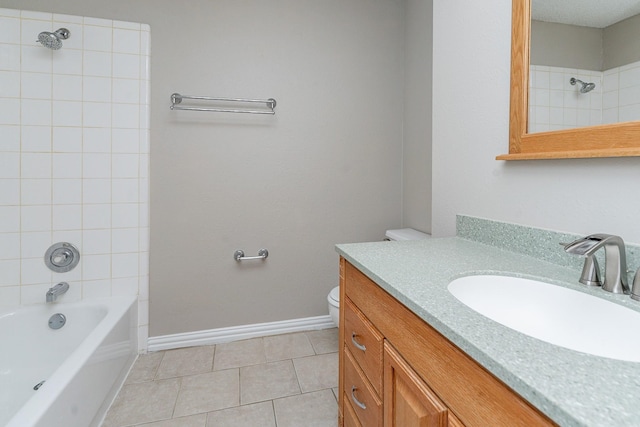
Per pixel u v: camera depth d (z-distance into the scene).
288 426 1.34
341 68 2.14
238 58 1.96
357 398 1.01
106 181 1.81
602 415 0.33
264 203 2.05
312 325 2.18
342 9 2.12
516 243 1.07
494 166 1.20
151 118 1.86
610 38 0.82
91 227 1.80
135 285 1.87
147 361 1.80
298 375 1.68
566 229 0.93
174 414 1.40
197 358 1.83
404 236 1.91
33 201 1.72
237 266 2.03
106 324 1.51
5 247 1.69
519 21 1.05
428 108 1.93
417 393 0.66
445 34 1.46
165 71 1.86
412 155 2.13
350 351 1.09
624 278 0.71
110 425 1.34
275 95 2.03
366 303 0.94
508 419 0.44
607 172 0.82
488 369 0.45
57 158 1.74
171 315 1.94
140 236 1.86
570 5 0.91
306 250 2.14
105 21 1.76
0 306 1.69
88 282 1.81
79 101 1.75
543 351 0.46
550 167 0.98
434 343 0.61
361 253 1.06
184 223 1.93
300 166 2.10
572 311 0.75
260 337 2.08
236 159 1.99
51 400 1.01
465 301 0.80
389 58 2.23
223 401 1.48
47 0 1.69
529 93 1.04
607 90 0.82
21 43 1.67
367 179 2.22
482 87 1.25
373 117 2.21
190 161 1.92
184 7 1.87
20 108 1.68
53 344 1.69
